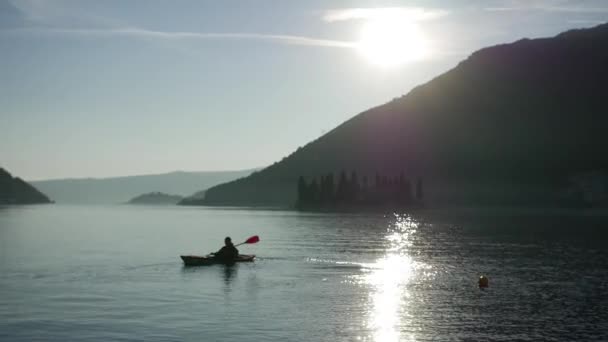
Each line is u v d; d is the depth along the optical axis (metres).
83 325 26.02
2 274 41.44
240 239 78.62
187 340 23.70
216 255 47.78
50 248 63.81
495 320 27.16
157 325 26.03
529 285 37.00
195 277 39.91
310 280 38.69
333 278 39.59
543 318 27.61
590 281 38.62
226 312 28.62
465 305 30.47
